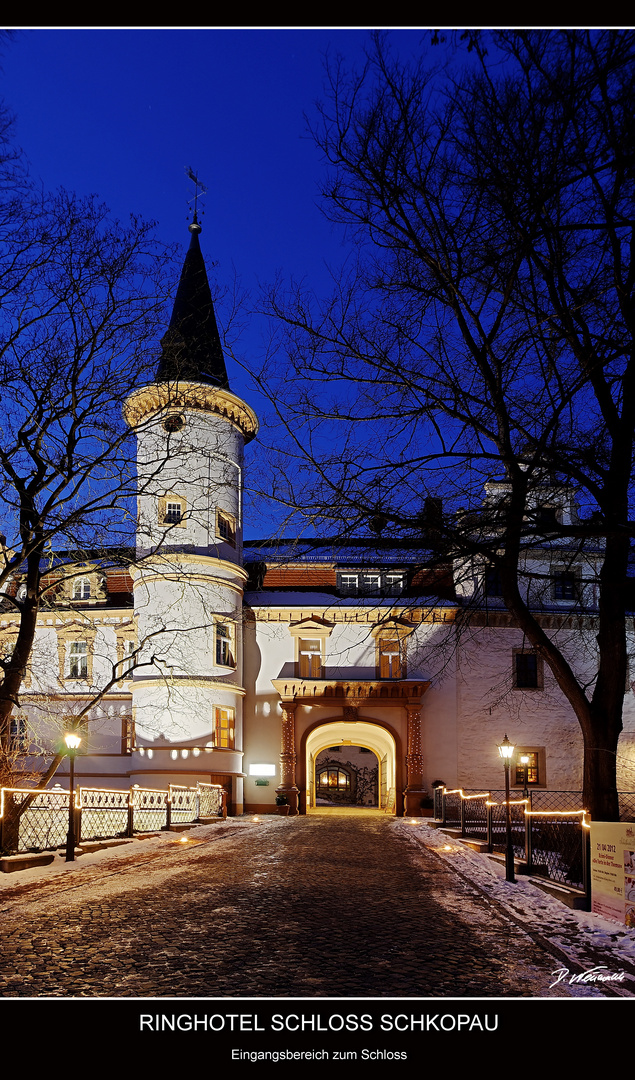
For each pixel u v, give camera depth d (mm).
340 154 13578
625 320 11812
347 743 38031
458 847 18938
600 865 10188
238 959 7832
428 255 13836
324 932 9156
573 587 19250
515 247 11828
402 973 7391
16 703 17875
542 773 33375
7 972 7309
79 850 16516
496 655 34188
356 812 34688
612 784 14234
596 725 14430
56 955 7926
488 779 33250
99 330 17609
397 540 13523
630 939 8750
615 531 11289
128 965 7562
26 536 18062
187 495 30406
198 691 29594
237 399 31703
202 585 29625
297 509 13547
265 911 10414
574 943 8539
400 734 33531
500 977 7293
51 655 35344
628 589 14711
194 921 9664
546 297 13477
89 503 18656
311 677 34000
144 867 14688
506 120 11852
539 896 11812
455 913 10469
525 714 33844
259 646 34281
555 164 11055
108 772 33781
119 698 34344
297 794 32469
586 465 12945
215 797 29016
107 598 35969
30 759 34219
